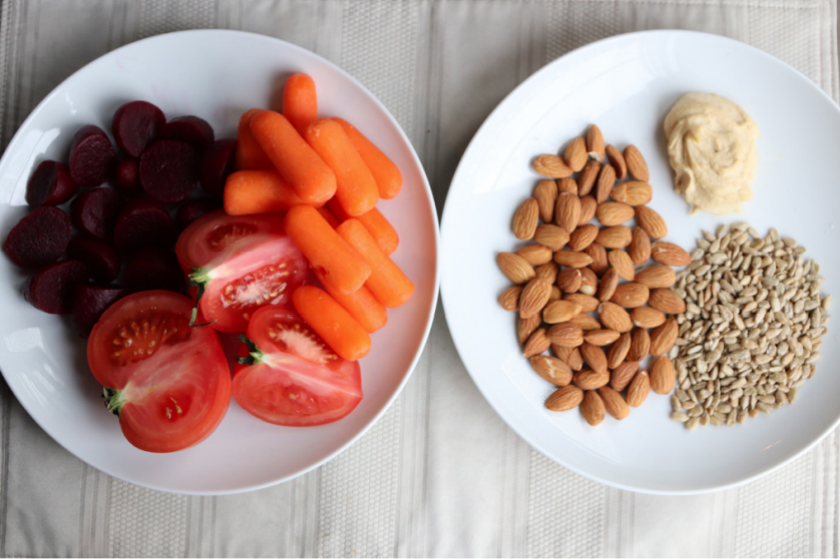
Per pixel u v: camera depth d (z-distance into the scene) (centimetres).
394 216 109
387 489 118
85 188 105
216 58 105
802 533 124
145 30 113
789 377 120
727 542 123
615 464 117
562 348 115
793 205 120
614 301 117
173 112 108
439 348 119
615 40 112
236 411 108
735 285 119
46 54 112
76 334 106
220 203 107
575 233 115
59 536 115
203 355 99
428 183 112
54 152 104
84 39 113
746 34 123
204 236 100
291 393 103
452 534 119
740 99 118
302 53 104
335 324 99
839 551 124
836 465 125
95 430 105
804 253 120
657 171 119
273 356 99
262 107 108
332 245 95
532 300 111
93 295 99
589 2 121
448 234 112
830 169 119
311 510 118
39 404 103
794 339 119
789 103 118
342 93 106
